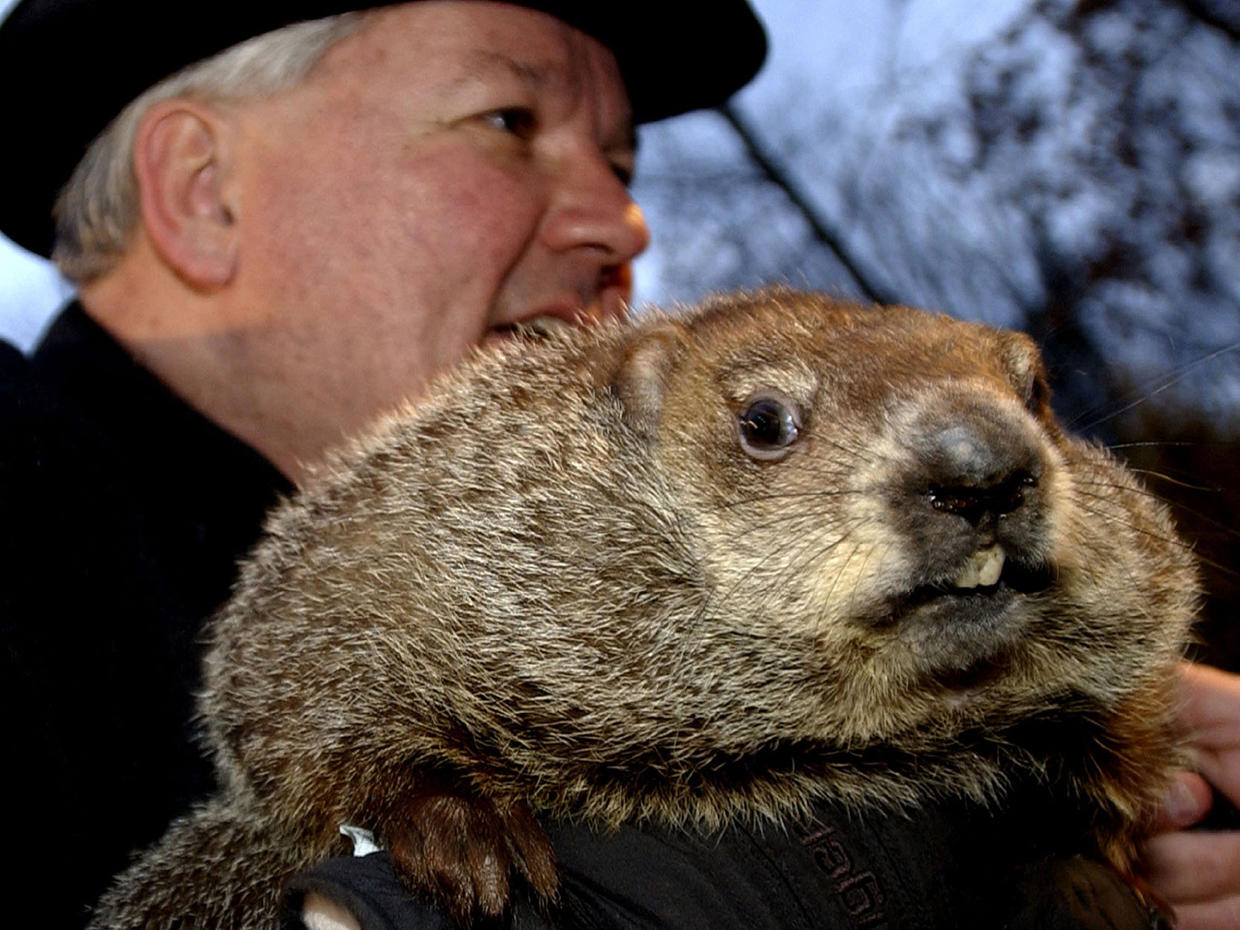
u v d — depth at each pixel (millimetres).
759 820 415
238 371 540
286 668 446
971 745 434
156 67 532
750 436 431
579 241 556
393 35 531
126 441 501
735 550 426
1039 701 436
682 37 609
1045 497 408
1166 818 480
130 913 444
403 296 529
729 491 430
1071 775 446
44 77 536
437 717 428
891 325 447
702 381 443
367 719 429
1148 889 453
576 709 428
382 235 526
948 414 410
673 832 413
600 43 579
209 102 535
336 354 535
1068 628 428
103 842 441
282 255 529
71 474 469
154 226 533
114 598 464
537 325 560
